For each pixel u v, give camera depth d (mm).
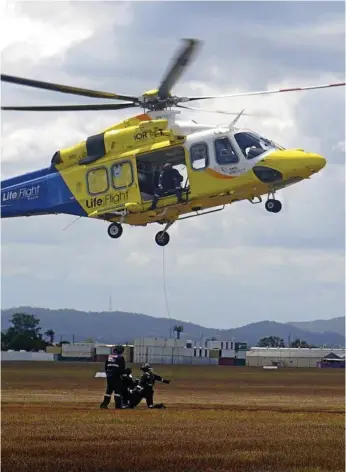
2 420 27188
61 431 24688
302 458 20672
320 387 57156
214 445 22312
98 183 42031
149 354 134375
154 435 23984
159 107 41688
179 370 96062
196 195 40344
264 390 51656
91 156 42312
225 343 144500
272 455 20984
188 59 39125
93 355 155000
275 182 39625
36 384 55406
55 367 95125
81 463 20062
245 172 39656
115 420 27516
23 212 44562
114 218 42281
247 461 20344
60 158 43312
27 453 21062
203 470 19609
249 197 41125
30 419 27578
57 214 44188
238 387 56125
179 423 26844
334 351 155250
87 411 30953
